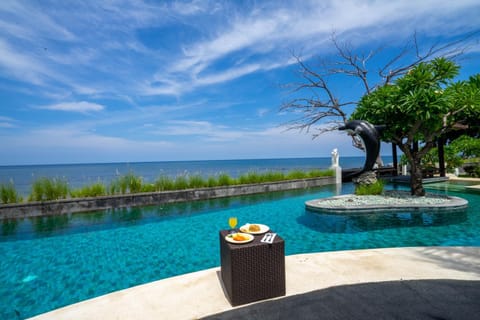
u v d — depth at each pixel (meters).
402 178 12.06
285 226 5.31
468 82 7.13
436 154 14.66
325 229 4.99
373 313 1.73
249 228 2.34
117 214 6.59
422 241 4.08
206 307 1.90
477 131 8.97
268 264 1.97
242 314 1.78
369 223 5.19
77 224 5.73
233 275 1.89
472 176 12.61
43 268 3.47
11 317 2.38
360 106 8.02
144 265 3.54
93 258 3.81
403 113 6.54
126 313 1.85
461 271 2.39
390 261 2.68
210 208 7.34
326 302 1.89
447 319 1.64
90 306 1.96
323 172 13.15
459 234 4.34
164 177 8.67
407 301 1.87
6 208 5.73
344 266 2.57
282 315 1.75
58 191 6.59
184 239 4.69
